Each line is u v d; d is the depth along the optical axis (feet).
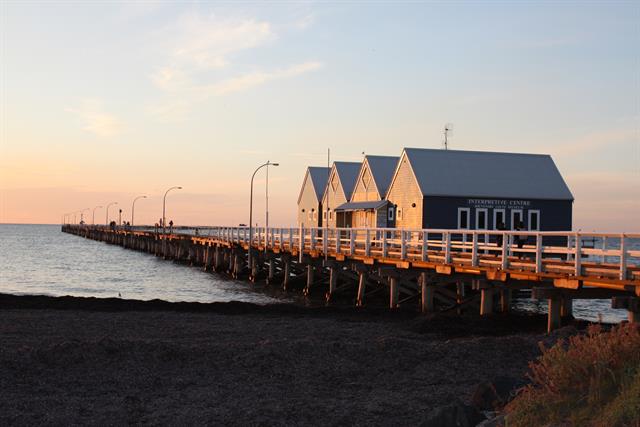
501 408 36.78
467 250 142.10
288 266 146.10
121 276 196.03
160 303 101.71
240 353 53.26
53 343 60.18
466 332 72.54
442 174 155.74
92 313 89.25
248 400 42.37
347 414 39.17
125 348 53.11
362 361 52.24
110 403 41.37
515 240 134.72
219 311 94.63
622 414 27.71
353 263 112.37
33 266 238.68
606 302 122.42
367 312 92.27
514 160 167.43
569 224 159.53
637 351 31.96
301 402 41.78
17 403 40.83
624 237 59.93
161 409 40.27
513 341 56.80
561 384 31.76
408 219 157.38
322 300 122.83
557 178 163.63
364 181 181.88
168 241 294.05
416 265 90.43
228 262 206.18
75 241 536.42
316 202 213.87
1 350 52.70
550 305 68.03
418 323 76.95
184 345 55.77
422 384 46.57
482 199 153.28
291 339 64.75
